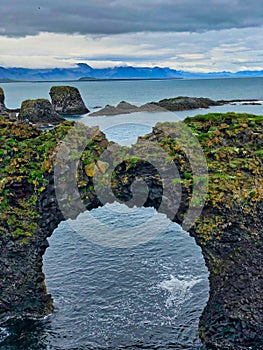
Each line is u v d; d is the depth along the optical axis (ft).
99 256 97.19
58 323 74.69
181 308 78.38
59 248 100.99
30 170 73.00
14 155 74.38
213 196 68.95
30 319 75.00
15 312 74.64
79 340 70.90
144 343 70.03
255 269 67.51
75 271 90.94
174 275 89.10
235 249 68.39
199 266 92.32
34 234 72.18
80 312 77.61
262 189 70.18
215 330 68.69
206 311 72.33
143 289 84.28
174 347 68.90
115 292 83.51
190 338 70.64
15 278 73.10
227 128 80.38
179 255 97.14
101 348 69.10
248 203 68.54
